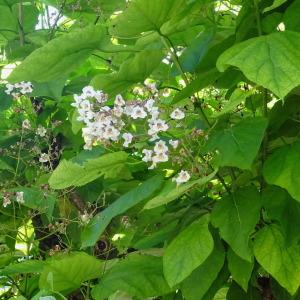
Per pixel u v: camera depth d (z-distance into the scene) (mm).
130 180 1088
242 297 927
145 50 862
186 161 884
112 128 885
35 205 1202
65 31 1455
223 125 935
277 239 835
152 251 1089
